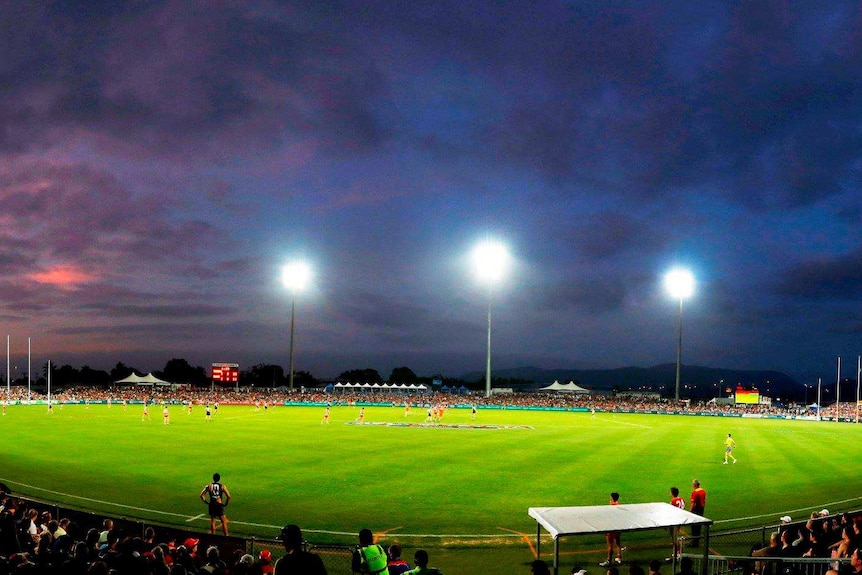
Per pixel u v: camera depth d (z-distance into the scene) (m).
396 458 35.28
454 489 26.34
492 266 92.06
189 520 21.38
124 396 105.69
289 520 21.38
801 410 102.69
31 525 14.79
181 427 54.31
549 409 100.56
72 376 196.50
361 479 28.50
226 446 40.44
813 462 36.34
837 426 72.31
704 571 12.87
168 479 28.38
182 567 9.98
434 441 44.41
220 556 14.81
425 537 19.58
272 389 137.38
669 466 33.28
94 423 57.75
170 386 139.00
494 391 143.25
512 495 25.23
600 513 13.02
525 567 16.91
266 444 41.72
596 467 32.53
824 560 11.57
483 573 16.39
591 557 17.89
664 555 18.23
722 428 62.88
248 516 21.89
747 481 29.23
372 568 11.02
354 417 70.19
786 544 14.54
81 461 33.50
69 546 13.12
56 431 49.72
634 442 45.62
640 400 118.25
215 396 107.00
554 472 30.72
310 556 7.62
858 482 29.36
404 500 24.30
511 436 49.00
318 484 27.31
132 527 15.81
